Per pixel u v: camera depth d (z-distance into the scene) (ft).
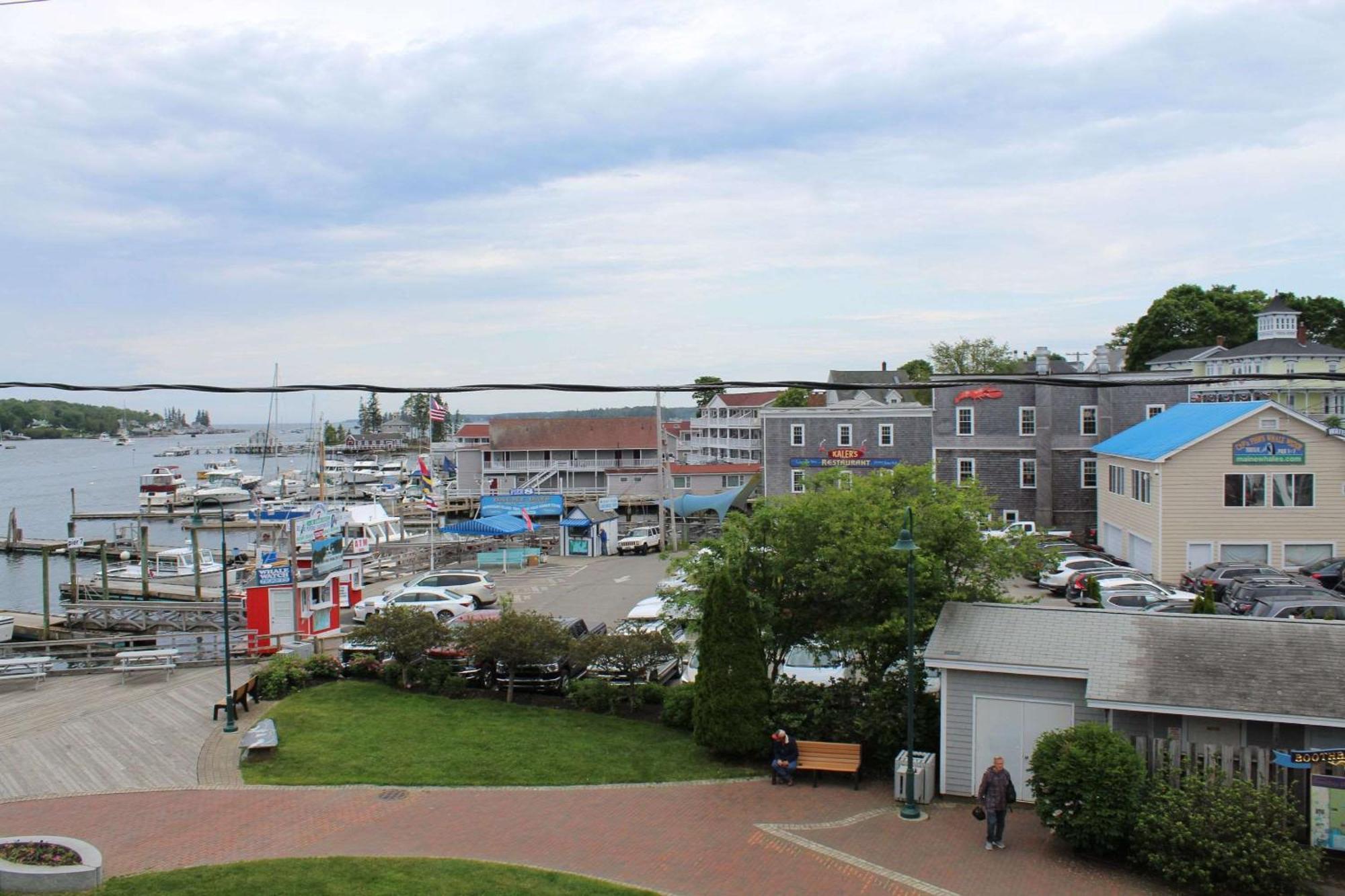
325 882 48.32
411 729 75.56
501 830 57.21
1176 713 55.47
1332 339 277.44
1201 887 50.19
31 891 45.65
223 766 67.82
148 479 440.45
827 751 66.28
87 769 67.21
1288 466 135.74
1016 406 186.50
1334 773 52.54
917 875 51.72
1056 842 56.34
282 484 370.32
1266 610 102.73
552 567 177.68
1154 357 281.13
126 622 146.41
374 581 167.73
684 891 49.39
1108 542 168.45
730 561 73.97
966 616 66.44
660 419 194.80
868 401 196.54
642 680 86.17
